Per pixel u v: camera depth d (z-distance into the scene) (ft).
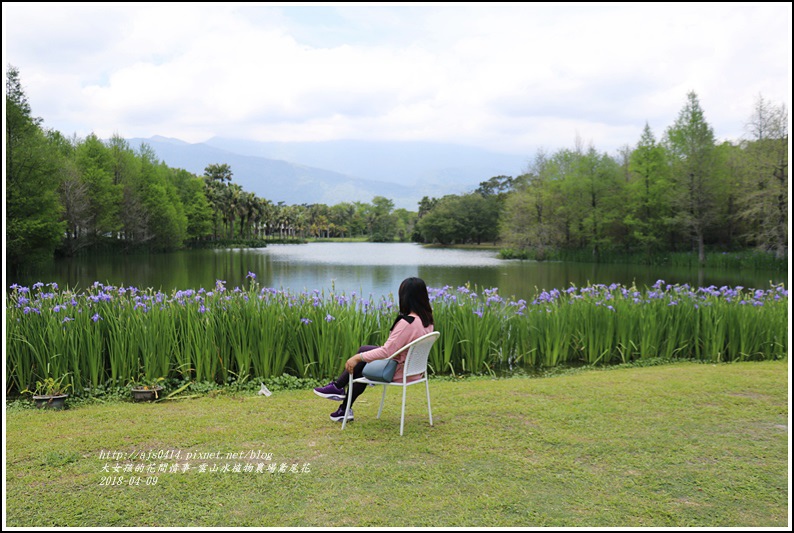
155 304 21.42
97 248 167.73
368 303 23.43
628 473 10.93
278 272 105.09
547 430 13.53
